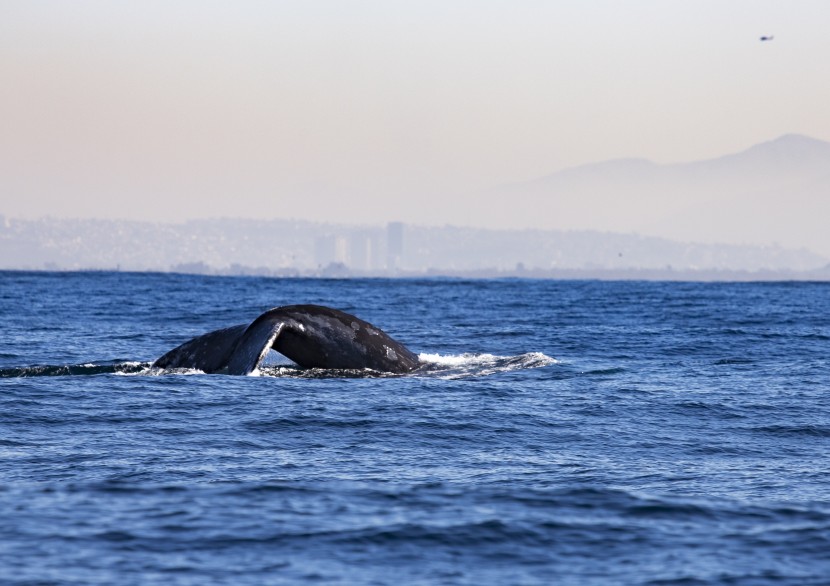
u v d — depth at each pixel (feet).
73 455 153.17
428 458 154.81
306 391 217.97
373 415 191.31
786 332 428.56
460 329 454.81
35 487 127.34
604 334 421.59
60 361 299.99
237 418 187.42
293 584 90.99
